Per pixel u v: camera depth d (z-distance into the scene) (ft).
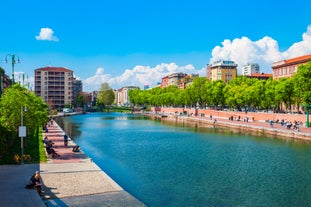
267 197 88.48
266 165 129.90
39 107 174.40
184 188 96.58
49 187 83.82
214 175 112.88
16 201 70.28
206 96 472.03
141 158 146.51
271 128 247.91
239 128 295.69
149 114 612.70
